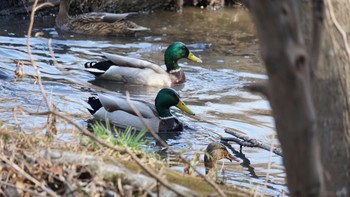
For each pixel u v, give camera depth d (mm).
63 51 22984
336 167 5863
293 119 4398
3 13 28062
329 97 5758
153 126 16391
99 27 26016
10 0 28125
